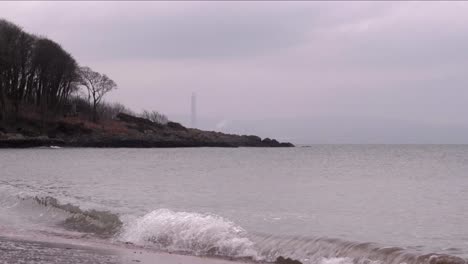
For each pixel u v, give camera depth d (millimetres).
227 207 19688
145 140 121500
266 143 168750
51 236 13047
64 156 67125
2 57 96062
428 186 30375
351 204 21109
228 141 151750
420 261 9898
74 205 17688
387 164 58719
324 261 10656
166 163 57125
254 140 166250
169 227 12812
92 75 121312
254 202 21422
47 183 28547
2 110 99250
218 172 42875
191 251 11570
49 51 106500
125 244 12203
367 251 10773
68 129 109250
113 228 13898
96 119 124375
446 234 14062
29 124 103375
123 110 150000
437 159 73188
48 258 9992
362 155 92000
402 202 21969
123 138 117125
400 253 10352
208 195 24188
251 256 11156
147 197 22609
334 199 23016
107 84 123625
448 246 12398
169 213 13961
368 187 29500
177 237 12359
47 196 19875
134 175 37250
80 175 35656
